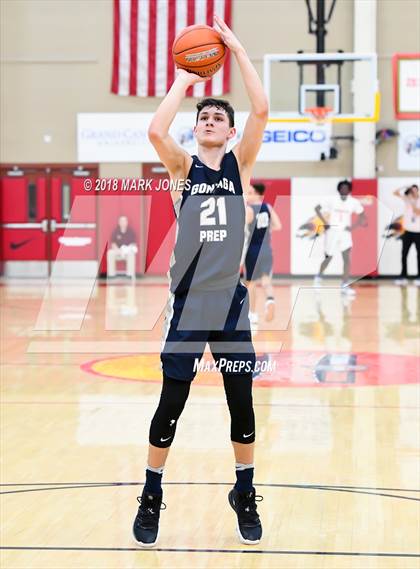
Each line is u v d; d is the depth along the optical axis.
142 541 4.11
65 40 22.55
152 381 8.72
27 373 9.25
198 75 4.22
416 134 21.89
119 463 5.58
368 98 21.48
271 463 5.58
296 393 8.00
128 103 22.56
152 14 22.16
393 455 5.79
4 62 22.67
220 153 4.22
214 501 4.81
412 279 21.81
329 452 5.87
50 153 22.81
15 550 4.06
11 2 22.52
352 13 21.81
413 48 21.77
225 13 21.92
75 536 4.25
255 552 4.05
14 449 5.97
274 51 21.95
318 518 4.52
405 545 4.11
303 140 21.95
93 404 7.55
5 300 17.06
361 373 9.05
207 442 6.13
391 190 21.97
